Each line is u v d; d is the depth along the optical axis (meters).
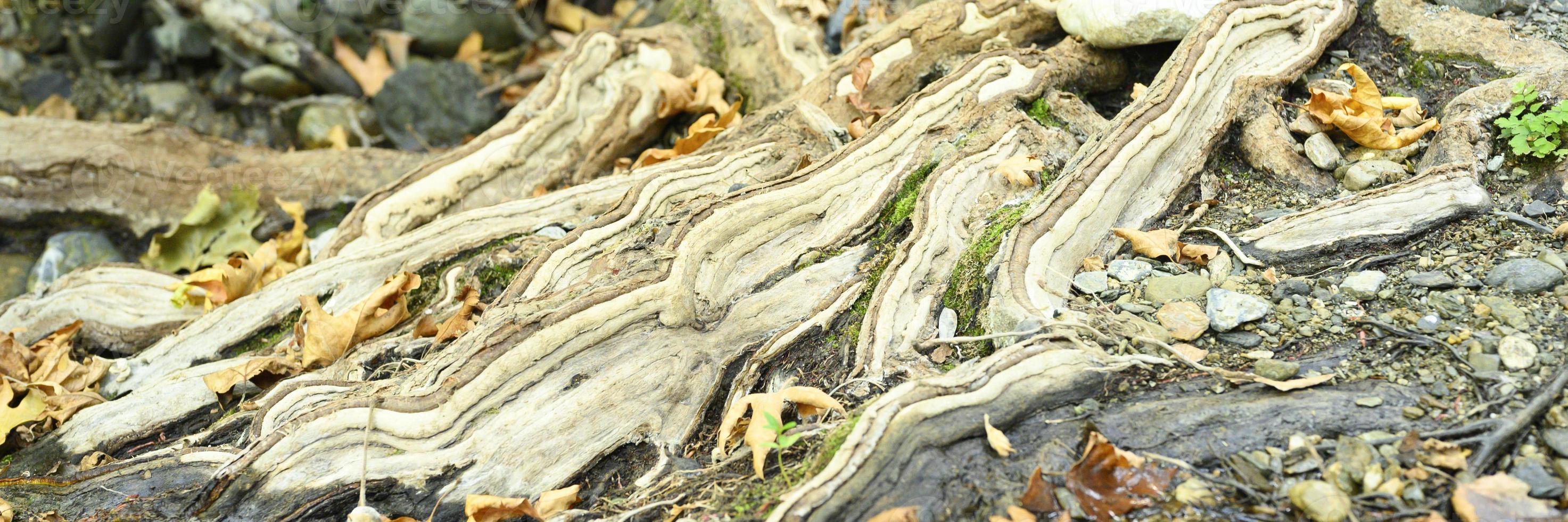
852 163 2.84
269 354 2.81
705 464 2.26
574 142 3.66
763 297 2.52
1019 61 3.18
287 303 2.98
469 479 2.21
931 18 3.50
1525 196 2.50
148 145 3.97
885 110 3.40
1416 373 2.03
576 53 3.72
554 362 2.30
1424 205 2.44
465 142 4.50
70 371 2.88
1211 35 2.82
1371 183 2.65
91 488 2.36
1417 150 2.74
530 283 2.66
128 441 2.61
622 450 2.31
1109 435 1.96
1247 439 1.92
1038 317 2.21
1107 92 3.44
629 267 2.49
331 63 4.93
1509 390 1.94
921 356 2.33
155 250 3.73
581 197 3.19
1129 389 2.10
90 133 3.95
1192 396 2.04
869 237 2.71
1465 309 2.17
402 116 4.62
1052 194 2.48
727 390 2.42
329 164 4.04
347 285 3.00
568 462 2.26
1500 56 2.88
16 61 4.95
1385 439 1.87
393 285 2.86
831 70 3.48
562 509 2.18
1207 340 2.23
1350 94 2.75
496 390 2.25
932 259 2.52
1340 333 2.18
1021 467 1.91
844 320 2.47
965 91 3.08
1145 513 1.83
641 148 3.82
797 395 2.22
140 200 3.93
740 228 2.61
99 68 5.04
